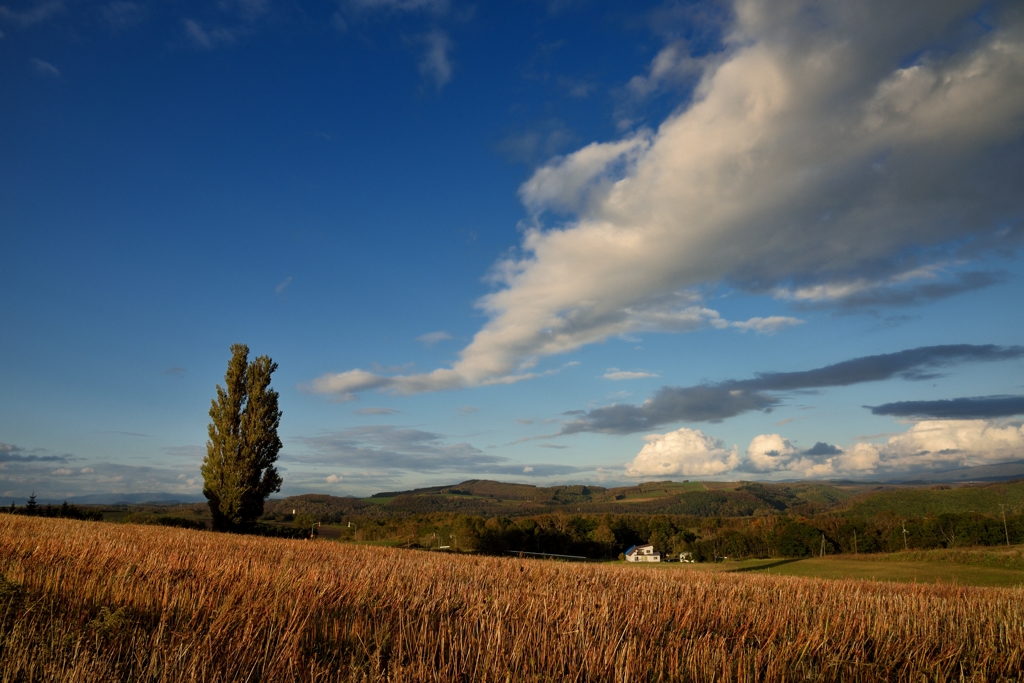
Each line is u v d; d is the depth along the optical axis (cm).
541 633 809
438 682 625
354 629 798
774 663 773
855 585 2023
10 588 775
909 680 790
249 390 4297
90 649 631
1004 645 970
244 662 647
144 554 1461
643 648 779
